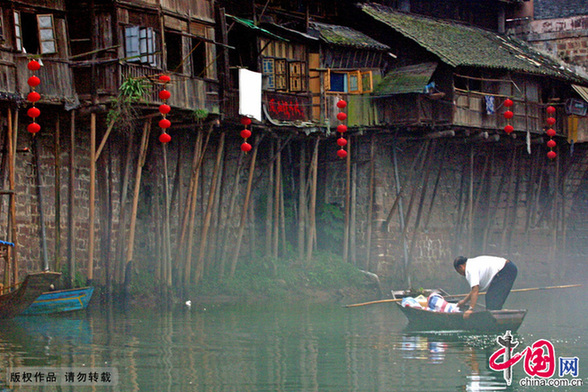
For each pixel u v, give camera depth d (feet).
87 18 87.15
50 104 84.58
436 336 71.82
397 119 114.83
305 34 109.09
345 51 113.91
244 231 112.57
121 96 85.05
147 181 101.96
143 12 88.99
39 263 87.76
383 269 119.24
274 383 54.70
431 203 126.00
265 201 114.93
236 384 54.39
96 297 91.25
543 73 128.57
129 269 91.09
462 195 133.39
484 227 136.87
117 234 94.58
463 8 141.18
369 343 68.23
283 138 111.65
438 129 117.60
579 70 143.13
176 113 93.56
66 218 90.12
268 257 109.60
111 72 86.02
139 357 61.36
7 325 73.97
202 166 106.42
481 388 54.49
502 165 137.90
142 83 85.05
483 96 121.60
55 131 88.07
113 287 92.94
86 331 71.82
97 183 93.76
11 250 81.10
